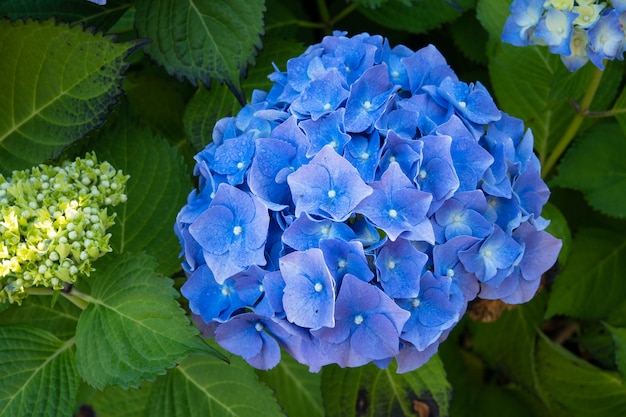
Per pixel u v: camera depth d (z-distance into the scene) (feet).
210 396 2.02
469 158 1.78
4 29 1.91
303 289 1.68
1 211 1.78
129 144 2.09
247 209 1.75
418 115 1.76
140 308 1.82
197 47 2.02
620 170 2.31
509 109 2.37
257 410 2.02
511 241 1.78
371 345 1.72
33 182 1.85
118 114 2.13
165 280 1.82
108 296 1.84
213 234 1.76
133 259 1.85
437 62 1.90
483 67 2.60
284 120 1.81
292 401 2.30
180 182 2.09
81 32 1.92
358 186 1.69
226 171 1.80
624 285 2.44
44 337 1.90
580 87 2.09
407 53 1.97
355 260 1.68
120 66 1.95
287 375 2.31
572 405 2.42
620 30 1.90
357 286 1.67
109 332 1.82
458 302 1.76
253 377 2.02
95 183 1.90
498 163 1.81
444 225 1.76
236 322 1.77
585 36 1.96
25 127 1.98
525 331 2.44
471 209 1.76
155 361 1.79
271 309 1.71
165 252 2.06
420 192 1.70
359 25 2.56
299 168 1.71
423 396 2.02
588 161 2.31
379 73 1.78
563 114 2.36
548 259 1.84
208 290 1.80
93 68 1.95
